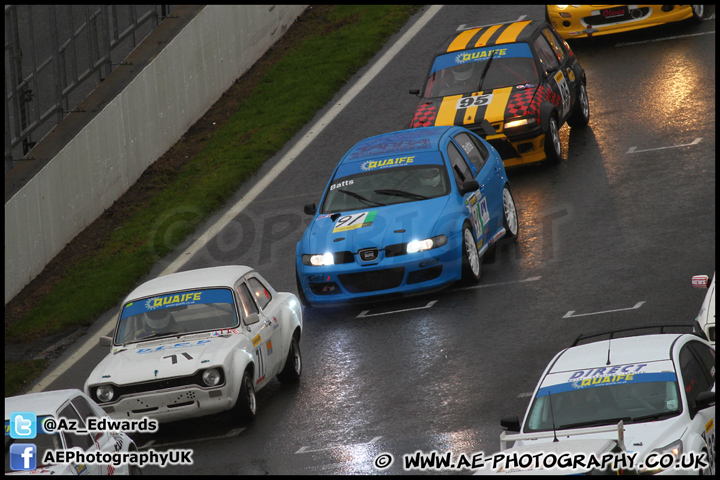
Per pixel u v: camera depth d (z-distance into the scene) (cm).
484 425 3666
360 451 3628
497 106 6372
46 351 5516
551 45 7019
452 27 9512
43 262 6762
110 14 9144
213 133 8456
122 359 4047
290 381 4494
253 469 3606
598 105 7475
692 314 4322
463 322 4750
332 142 7731
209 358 3916
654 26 8688
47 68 8300
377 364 4472
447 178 5322
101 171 7444
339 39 9781
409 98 8200
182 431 4166
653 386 2917
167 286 4403
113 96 7656
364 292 5075
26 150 7419
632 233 5422
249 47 9569
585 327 4416
